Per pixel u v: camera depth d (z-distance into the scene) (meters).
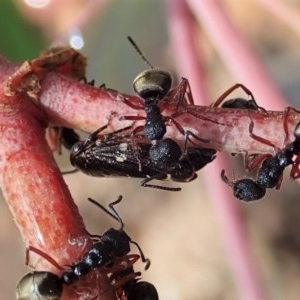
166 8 0.13
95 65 0.14
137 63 0.14
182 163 0.08
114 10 0.14
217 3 0.12
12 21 0.13
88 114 0.08
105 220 0.17
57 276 0.08
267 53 0.18
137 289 0.08
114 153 0.08
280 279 0.16
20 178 0.08
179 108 0.08
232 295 0.16
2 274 0.17
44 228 0.08
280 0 0.13
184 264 0.17
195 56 0.12
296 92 0.17
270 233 0.16
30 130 0.08
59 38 0.13
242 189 0.09
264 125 0.08
